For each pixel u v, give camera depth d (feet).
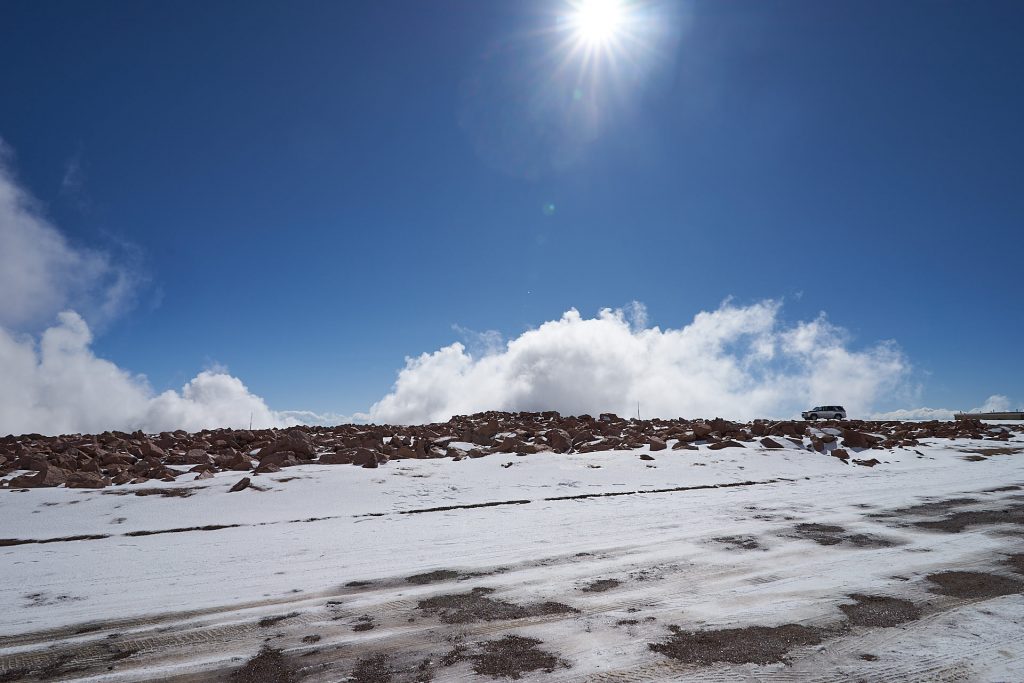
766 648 12.95
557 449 59.77
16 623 15.35
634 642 13.41
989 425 114.83
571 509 32.81
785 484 43.70
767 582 18.01
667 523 28.25
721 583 18.02
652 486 41.73
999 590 16.93
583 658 12.58
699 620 14.78
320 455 52.42
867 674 11.68
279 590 18.01
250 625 15.01
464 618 15.28
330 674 12.07
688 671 11.90
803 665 12.07
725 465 51.24
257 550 23.41
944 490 39.11
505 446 57.57
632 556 21.70
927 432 92.58
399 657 12.85
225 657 13.05
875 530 25.88
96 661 12.95
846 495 37.32
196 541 25.22
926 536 24.48
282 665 12.55
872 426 101.04
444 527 27.86
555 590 17.61
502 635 14.02
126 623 15.28
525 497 36.94
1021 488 39.81
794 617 14.87
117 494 35.17
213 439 66.80
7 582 19.20
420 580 18.94
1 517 29.68
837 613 15.12
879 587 17.30
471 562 21.17
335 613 15.84
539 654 12.84
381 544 24.30
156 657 13.10
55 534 26.53
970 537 24.16
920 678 11.50
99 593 17.94
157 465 45.60
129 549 23.80
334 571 20.16
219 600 17.07
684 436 65.21
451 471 44.88
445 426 88.79
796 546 22.93
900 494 37.37
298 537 25.86
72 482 37.91
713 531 26.13
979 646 12.96
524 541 24.61
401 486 39.14
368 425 96.53
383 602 16.71
